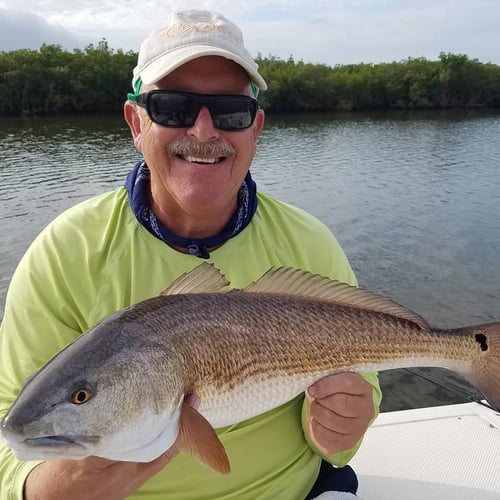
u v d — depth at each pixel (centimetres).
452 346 62
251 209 67
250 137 63
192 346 50
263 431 62
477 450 88
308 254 69
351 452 66
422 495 79
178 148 60
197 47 60
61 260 61
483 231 383
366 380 61
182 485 59
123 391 45
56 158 726
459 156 781
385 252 340
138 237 63
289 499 65
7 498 51
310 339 56
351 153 829
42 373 44
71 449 43
